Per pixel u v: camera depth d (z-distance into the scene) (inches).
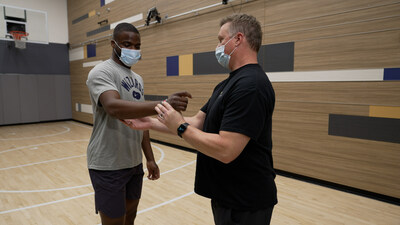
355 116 108.7
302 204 100.0
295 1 122.8
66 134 245.3
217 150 35.5
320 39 116.2
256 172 40.1
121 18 236.2
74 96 328.5
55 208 96.9
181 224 86.5
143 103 42.3
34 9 305.4
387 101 100.7
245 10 142.6
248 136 35.4
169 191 112.4
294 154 128.6
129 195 60.0
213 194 42.0
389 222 86.7
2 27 282.7
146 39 210.5
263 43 136.1
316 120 120.0
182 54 181.9
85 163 153.2
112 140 53.6
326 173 118.6
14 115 297.6
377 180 104.7
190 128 36.8
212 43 161.8
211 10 160.4
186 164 150.0
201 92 171.6
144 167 145.1
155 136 211.2
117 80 53.9
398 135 98.9
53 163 153.2
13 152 177.9
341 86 111.7
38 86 311.6
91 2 277.0
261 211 40.9
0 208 96.7
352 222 86.9
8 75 291.4
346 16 108.3
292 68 126.0
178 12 181.9
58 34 323.6
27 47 302.2
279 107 132.6
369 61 103.7
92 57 287.0
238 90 36.5
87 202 101.9
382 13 99.7
